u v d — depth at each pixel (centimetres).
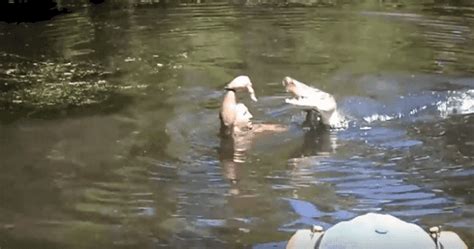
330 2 980
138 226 369
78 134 503
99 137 497
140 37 800
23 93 602
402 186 411
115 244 350
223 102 500
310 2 981
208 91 599
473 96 565
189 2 988
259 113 539
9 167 447
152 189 413
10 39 798
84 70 670
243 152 465
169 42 778
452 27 822
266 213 379
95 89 611
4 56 723
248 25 858
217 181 422
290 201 393
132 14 923
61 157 462
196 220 374
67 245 350
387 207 385
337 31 821
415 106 544
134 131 507
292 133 496
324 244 261
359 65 672
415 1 971
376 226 265
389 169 436
